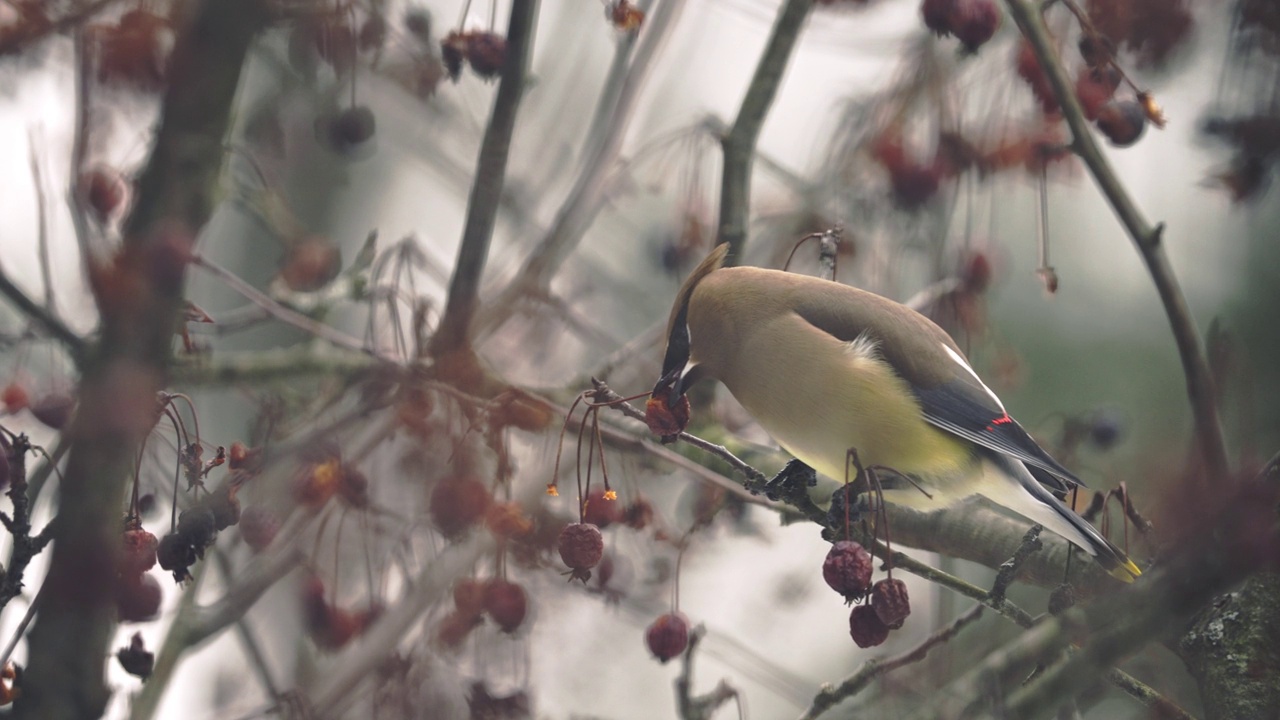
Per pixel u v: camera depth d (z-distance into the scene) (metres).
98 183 9.13
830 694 8.77
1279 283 14.66
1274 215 14.73
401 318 11.16
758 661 11.56
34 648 7.20
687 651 9.39
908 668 11.15
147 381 7.14
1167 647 8.84
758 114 11.27
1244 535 5.98
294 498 9.48
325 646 10.05
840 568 7.76
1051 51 9.17
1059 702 6.02
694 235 12.75
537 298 11.36
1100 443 11.99
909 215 12.11
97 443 7.13
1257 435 9.30
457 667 10.11
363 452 9.97
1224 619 8.52
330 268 10.70
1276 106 10.21
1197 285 15.12
